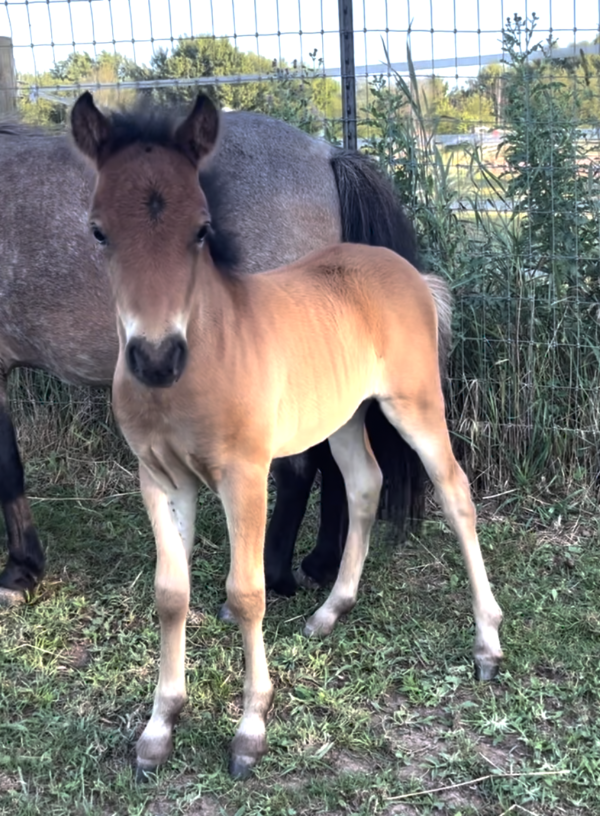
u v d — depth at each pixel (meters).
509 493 2.29
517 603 1.82
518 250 2.32
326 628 1.73
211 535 2.14
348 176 1.96
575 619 1.77
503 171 2.38
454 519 1.65
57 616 1.80
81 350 1.88
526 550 2.05
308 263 1.62
